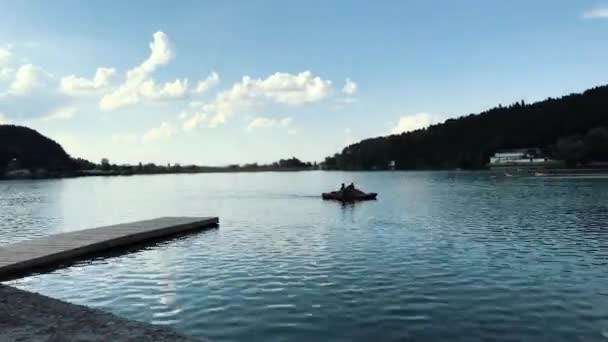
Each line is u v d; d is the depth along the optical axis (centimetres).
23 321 1073
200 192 8806
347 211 4278
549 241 2431
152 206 5497
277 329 1181
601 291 1492
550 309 1320
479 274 1725
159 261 2036
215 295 1492
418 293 1489
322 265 1911
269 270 1834
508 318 1249
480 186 8981
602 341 1091
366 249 2256
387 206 4759
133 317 1290
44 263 1947
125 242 2436
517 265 1869
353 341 1099
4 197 7538
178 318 1277
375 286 1580
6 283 1678
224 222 3478
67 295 1525
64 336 969
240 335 1144
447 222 3309
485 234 2703
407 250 2216
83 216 4369
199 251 2269
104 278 1739
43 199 7006
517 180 11969
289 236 2734
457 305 1363
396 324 1209
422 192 7200
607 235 2608
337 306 1361
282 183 13475
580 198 5422
